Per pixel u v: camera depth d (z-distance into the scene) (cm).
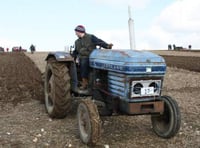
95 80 612
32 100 872
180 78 1359
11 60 2597
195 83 1212
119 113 548
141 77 512
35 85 1112
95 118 508
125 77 514
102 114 564
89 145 519
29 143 530
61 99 643
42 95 897
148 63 511
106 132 592
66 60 655
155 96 525
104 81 594
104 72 592
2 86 1098
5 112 741
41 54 3959
